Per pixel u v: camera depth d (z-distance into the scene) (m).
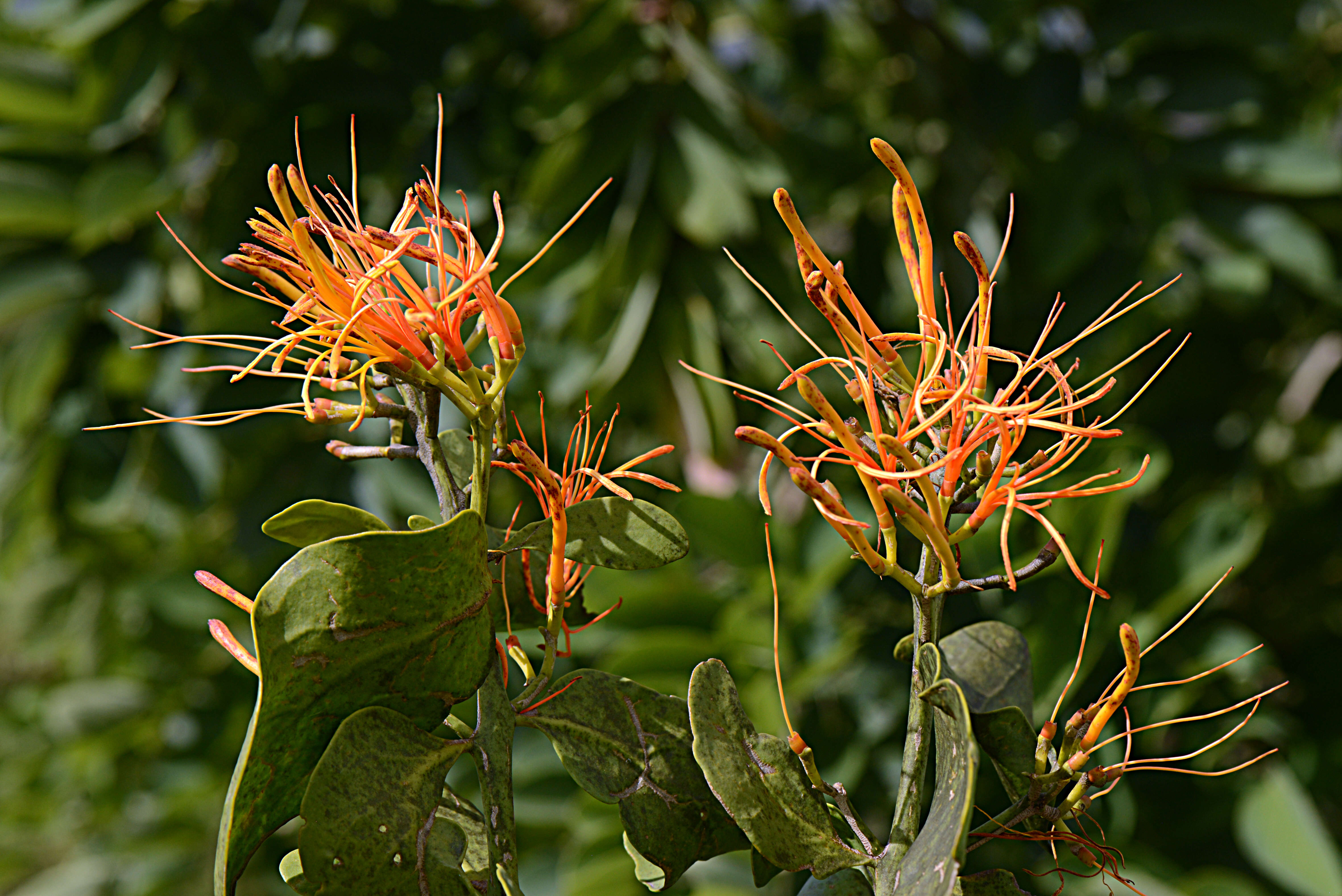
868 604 2.18
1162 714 1.82
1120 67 2.29
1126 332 2.19
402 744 1.03
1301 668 2.33
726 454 2.23
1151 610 1.86
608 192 2.26
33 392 2.49
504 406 1.06
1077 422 1.30
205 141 2.41
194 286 2.49
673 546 1.05
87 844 3.55
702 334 2.17
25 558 2.90
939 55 2.51
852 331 1.04
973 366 1.04
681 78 2.26
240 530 2.42
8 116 2.46
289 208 1.03
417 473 2.33
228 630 1.04
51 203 2.47
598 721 1.06
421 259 1.04
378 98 2.30
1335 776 2.14
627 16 2.18
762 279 2.21
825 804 1.05
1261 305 2.52
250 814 1.02
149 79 2.28
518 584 1.09
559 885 2.17
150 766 3.25
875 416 1.04
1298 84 2.45
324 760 1.02
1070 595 1.61
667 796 1.06
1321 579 2.47
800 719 2.06
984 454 1.03
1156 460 1.65
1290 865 1.85
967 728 1.00
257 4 2.37
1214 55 2.22
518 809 2.12
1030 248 2.28
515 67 2.46
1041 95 2.32
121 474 2.67
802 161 2.46
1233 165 2.20
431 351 1.05
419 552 1.02
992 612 1.79
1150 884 1.79
